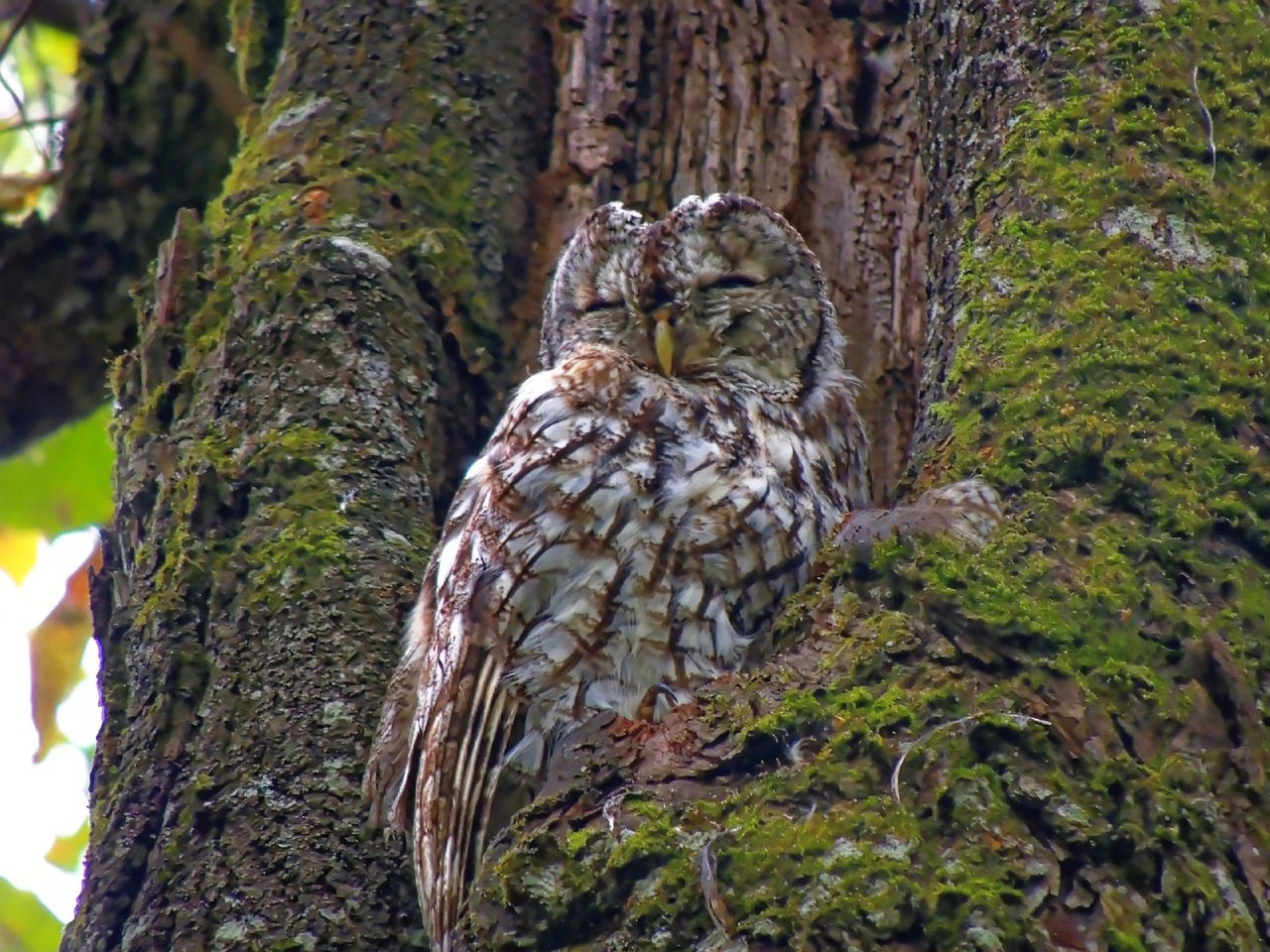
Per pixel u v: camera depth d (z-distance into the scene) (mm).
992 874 4746
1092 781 4922
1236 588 5363
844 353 9344
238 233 9219
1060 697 5121
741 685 5629
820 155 10055
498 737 7266
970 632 5355
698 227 9133
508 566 7254
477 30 10266
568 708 7195
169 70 12969
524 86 10234
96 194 13156
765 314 8938
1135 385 5887
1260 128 6520
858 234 9891
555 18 10461
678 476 7320
